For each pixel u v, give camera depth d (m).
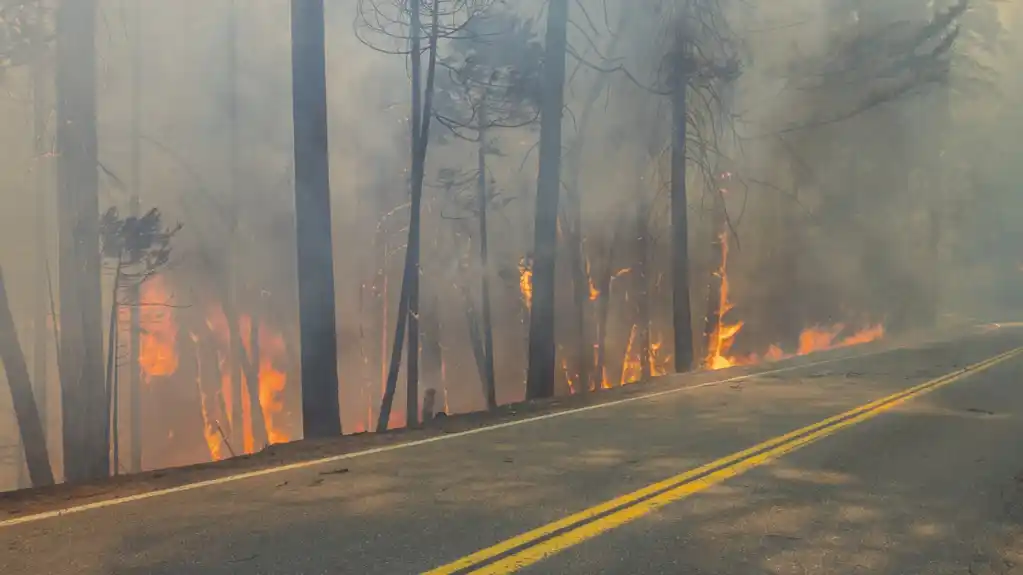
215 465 7.13
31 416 15.83
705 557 4.54
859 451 7.52
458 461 7.20
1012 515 5.43
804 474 6.59
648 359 28.52
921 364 16.02
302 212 10.83
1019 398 11.05
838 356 18.66
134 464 24.11
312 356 10.73
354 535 4.92
